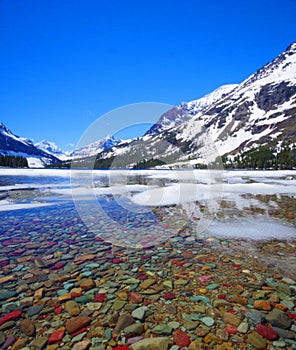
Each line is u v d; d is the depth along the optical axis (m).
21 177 22.95
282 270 3.03
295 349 1.72
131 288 2.60
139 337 1.85
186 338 1.83
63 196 9.32
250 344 1.76
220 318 2.07
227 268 3.09
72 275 2.92
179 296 2.43
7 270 3.04
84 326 1.98
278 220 5.52
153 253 3.63
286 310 2.18
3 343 1.79
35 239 4.27
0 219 5.71
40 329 1.94
